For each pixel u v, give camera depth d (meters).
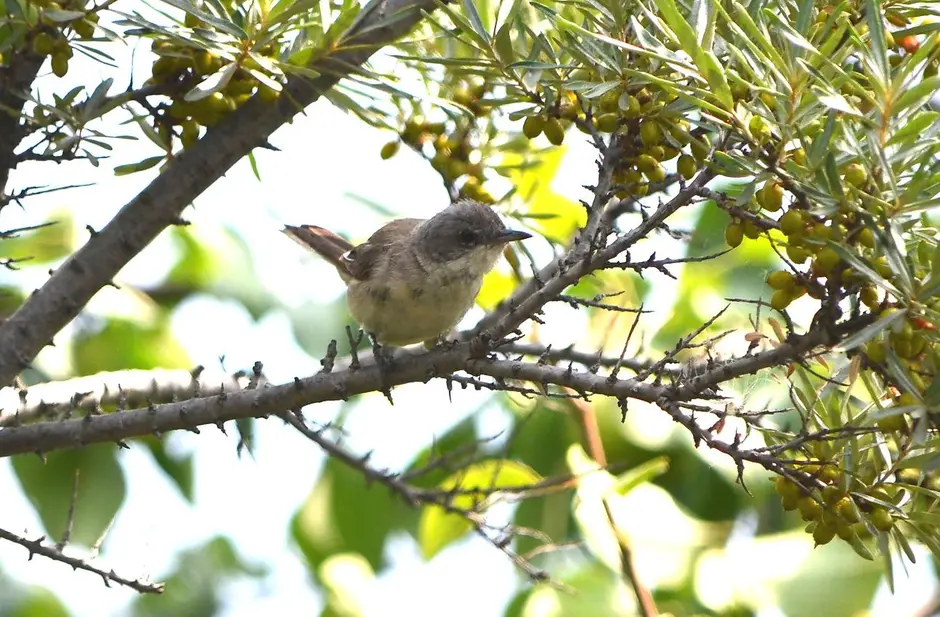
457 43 10.04
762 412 7.22
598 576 12.33
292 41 8.98
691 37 6.53
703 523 13.02
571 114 8.23
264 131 8.98
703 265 13.51
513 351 11.10
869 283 6.74
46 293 8.77
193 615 16.05
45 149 8.32
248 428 14.41
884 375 6.84
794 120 6.71
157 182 8.91
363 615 13.70
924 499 7.61
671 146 7.90
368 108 8.99
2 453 8.69
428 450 14.42
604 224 8.16
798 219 6.74
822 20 7.82
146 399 9.70
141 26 7.70
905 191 6.36
